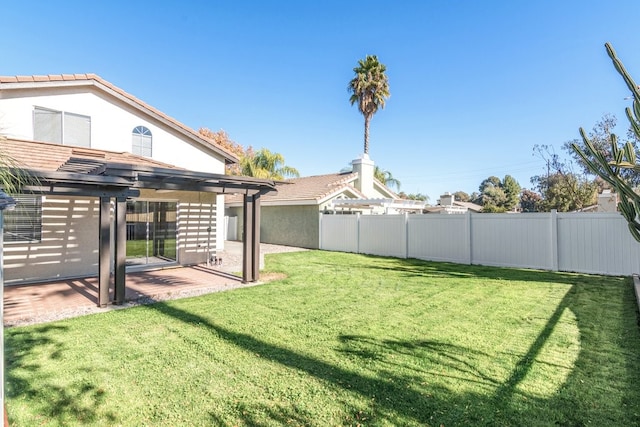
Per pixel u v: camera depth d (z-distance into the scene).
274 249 20.11
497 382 4.09
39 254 10.26
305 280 10.54
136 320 6.52
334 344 5.29
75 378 4.20
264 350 5.06
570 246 11.72
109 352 5.00
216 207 14.67
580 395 3.77
